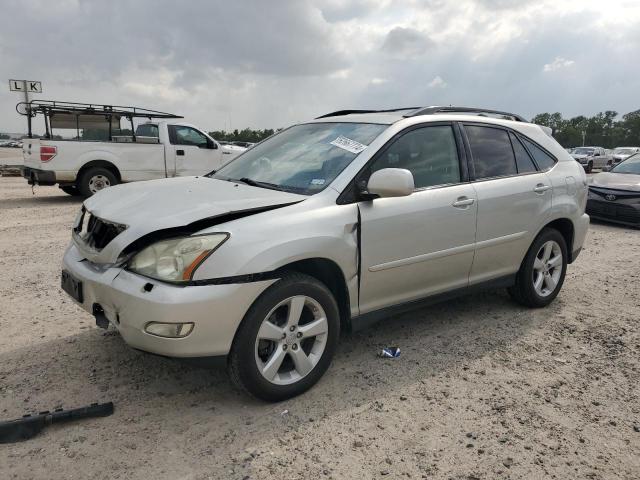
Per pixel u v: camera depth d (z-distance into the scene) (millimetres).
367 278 3492
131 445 2732
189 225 2900
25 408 3045
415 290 3873
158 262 2838
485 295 5340
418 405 3193
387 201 3566
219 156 13312
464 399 3279
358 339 4160
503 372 3654
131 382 3385
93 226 3357
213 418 3002
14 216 9688
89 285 3068
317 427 2939
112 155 11703
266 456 2676
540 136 5027
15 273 5766
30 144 11727
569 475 2592
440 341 4156
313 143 4000
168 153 12445
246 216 3031
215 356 2883
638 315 4852
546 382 3527
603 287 5738
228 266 2809
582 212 5195
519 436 2904
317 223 3182
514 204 4414
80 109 11578
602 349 4078
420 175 3871
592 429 2990
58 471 2518
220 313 2801
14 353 3752
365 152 3600
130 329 2840
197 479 2496
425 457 2705
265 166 4012
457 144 4191
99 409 2975
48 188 15484
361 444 2795
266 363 3084
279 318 3191
